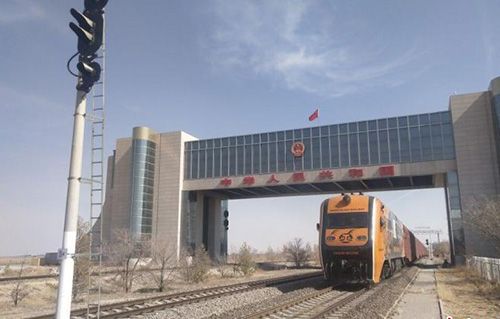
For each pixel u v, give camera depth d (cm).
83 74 866
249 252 4309
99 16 878
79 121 860
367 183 6506
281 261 8138
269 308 1532
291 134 6366
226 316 1473
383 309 1521
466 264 4397
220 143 6812
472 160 5322
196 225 7044
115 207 6931
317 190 7038
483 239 5000
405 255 4044
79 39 877
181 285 3111
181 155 6944
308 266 6372
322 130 6197
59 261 819
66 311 806
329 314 1472
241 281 3453
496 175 5194
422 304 1755
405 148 5719
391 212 2902
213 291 2408
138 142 6925
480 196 5119
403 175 5653
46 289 2605
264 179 6397
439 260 8219
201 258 3662
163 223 6775
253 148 6575
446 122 5609
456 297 2008
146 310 1642
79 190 847
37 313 1783
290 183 6234
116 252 3331
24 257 3012
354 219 2303
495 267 2406
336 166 6016
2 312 1842
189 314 1630
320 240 2341
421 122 5716
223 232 8031
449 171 5469
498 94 5156
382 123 5894
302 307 1675
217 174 6731
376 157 5834
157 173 6994
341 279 2323
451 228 5328
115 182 7062
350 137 6028
